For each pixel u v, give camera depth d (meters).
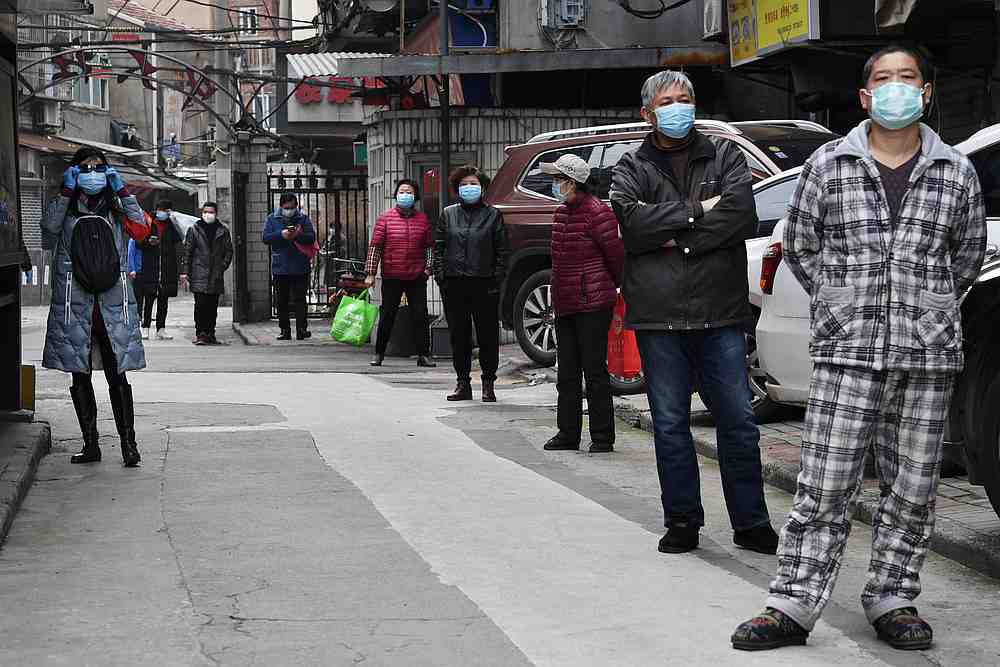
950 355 6.43
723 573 7.89
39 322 36.06
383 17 27.12
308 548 8.52
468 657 6.30
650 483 10.90
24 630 6.79
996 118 16.55
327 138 44.03
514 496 10.23
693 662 6.24
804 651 6.41
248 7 69.56
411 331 23.03
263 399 16.45
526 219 18.89
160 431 13.64
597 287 12.30
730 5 19.94
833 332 6.48
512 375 19.47
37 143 50.75
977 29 16.47
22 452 11.22
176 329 32.34
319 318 33.94
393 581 7.70
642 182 8.33
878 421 6.60
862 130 6.50
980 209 6.48
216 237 26.92
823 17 16.70
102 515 9.59
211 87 34.72
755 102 24.30
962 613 7.08
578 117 24.75
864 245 6.42
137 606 7.21
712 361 8.36
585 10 24.22
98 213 11.55
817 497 6.54
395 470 11.36
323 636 6.64
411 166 24.97
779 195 13.23
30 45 33.97
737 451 8.40
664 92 8.22
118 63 63.34
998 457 7.83
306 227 27.28
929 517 6.62
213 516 9.52
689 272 8.24
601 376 12.44
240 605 7.21
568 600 7.29
